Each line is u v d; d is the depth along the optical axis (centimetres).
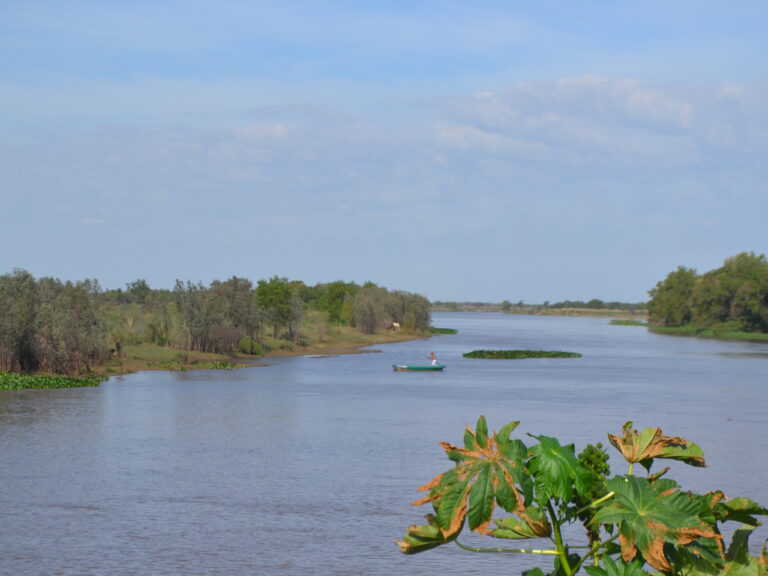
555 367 7556
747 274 17275
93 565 1675
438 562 1734
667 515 559
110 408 4125
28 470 2584
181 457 2838
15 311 5384
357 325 12206
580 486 573
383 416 3975
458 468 573
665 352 10444
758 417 4103
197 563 1698
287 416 3938
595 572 573
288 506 2169
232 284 8662
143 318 7850
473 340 12812
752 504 613
